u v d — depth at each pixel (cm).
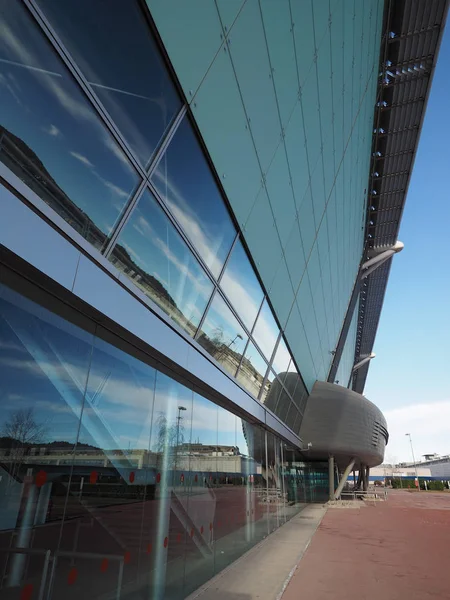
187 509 559
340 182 1847
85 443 340
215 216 703
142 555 420
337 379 3962
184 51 516
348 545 973
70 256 319
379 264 4272
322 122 1274
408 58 2397
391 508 2242
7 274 276
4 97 279
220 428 739
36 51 307
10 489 259
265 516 1091
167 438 512
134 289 419
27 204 277
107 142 394
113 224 409
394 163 3127
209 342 712
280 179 1001
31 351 289
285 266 1227
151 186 480
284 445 1516
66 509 307
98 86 379
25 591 263
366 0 1572
